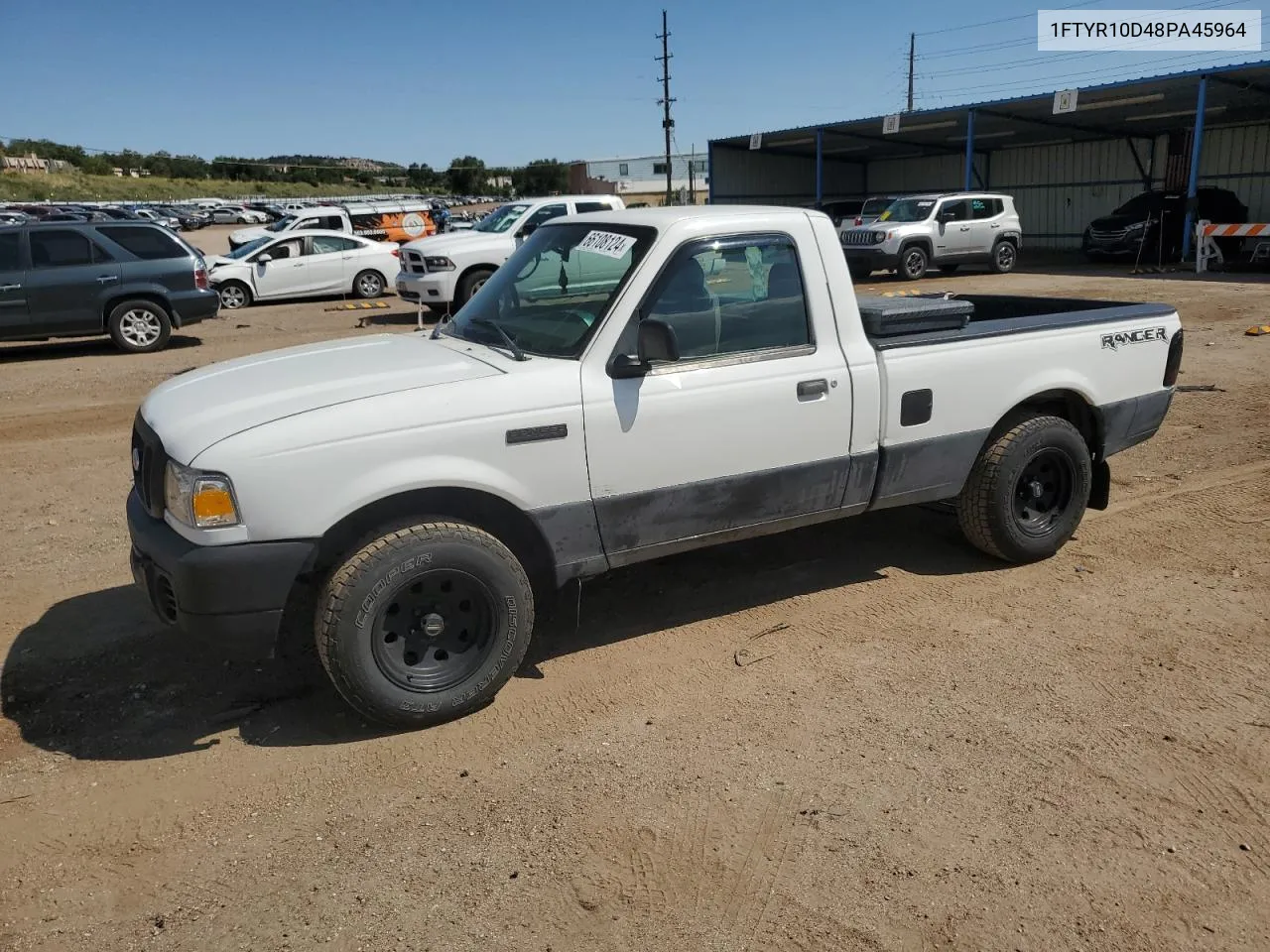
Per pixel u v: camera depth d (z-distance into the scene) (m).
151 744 3.66
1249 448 7.14
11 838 3.13
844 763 3.43
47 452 7.89
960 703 3.80
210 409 3.56
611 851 3.00
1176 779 3.29
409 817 3.19
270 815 3.22
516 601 3.71
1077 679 3.96
